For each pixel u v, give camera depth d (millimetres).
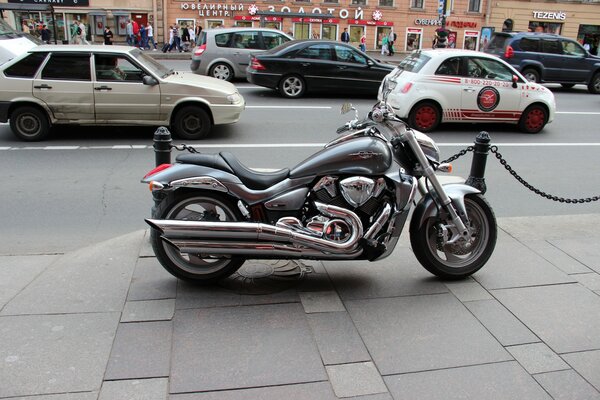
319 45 14461
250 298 3932
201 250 3773
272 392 2924
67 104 9344
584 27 38094
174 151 8883
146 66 9617
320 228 3820
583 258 4727
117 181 7344
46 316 3598
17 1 30922
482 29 37062
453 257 4312
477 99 10992
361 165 3799
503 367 3203
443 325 3631
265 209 3871
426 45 37000
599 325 3672
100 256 4578
